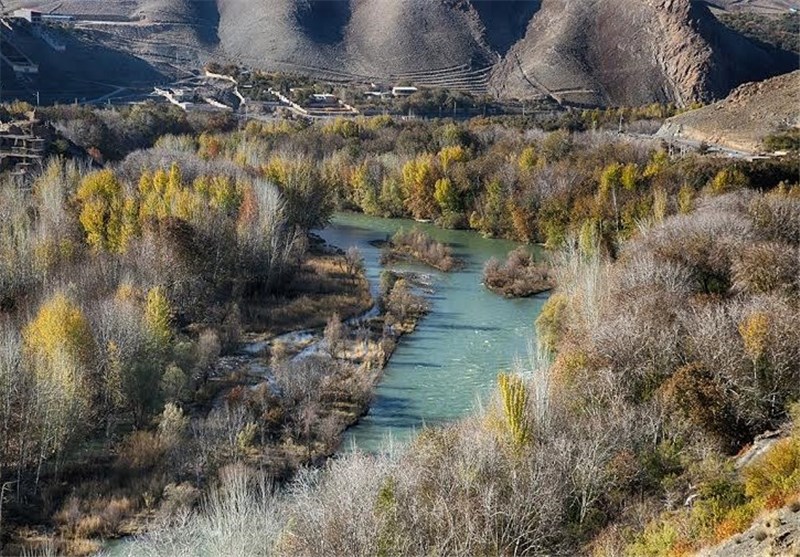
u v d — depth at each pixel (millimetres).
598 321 50375
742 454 38250
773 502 29250
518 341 68938
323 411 53281
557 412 41906
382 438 50594
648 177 99125
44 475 44594
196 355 56750
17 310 58281
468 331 71688
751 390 41406
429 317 75812
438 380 60188
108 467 45875
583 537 35625
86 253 68562
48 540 39500
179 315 66625
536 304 80562
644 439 40250
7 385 44188
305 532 34250
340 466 41125
